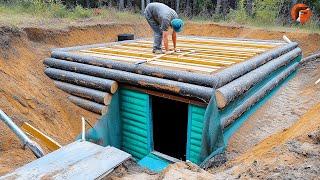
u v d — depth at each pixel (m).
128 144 6.34
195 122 5.30
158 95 5.59
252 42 9.31
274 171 2.80
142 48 8.03
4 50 6.76
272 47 8.39
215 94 4.80
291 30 12.67
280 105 7.08
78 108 6.43
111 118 6.12
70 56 7.04
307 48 11.19
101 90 6.18
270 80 7.10
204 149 5.02
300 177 2.61
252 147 4.91
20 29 8.12
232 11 16.95
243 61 6.25
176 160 5.63
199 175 2.82
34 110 5.62
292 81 8.87
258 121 6.21
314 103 6.94
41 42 9.21
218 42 9.23
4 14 10.80
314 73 9.04
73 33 10.61
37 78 6.82
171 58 6.52
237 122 5.66
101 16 14.18
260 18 15.25
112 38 12.11
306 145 3.26
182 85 5.15
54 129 5.54
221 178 2.78
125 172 2.92
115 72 6.03
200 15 18.59
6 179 2.50
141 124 6.03
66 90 6.73
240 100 5.52
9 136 4.16
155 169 5.49
